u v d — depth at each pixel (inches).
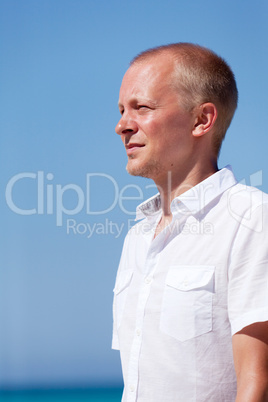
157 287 169.0
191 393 157.4
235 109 196.5
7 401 823.1
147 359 165.0
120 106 194.1
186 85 182.7
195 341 158.6
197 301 159.8
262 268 151.1
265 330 147.1
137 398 164.7
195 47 192.2
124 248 203.8
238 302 151.9
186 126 183.0
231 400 156.1
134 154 184.7
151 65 186.2
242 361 146.0
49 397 837.8
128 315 181.2
